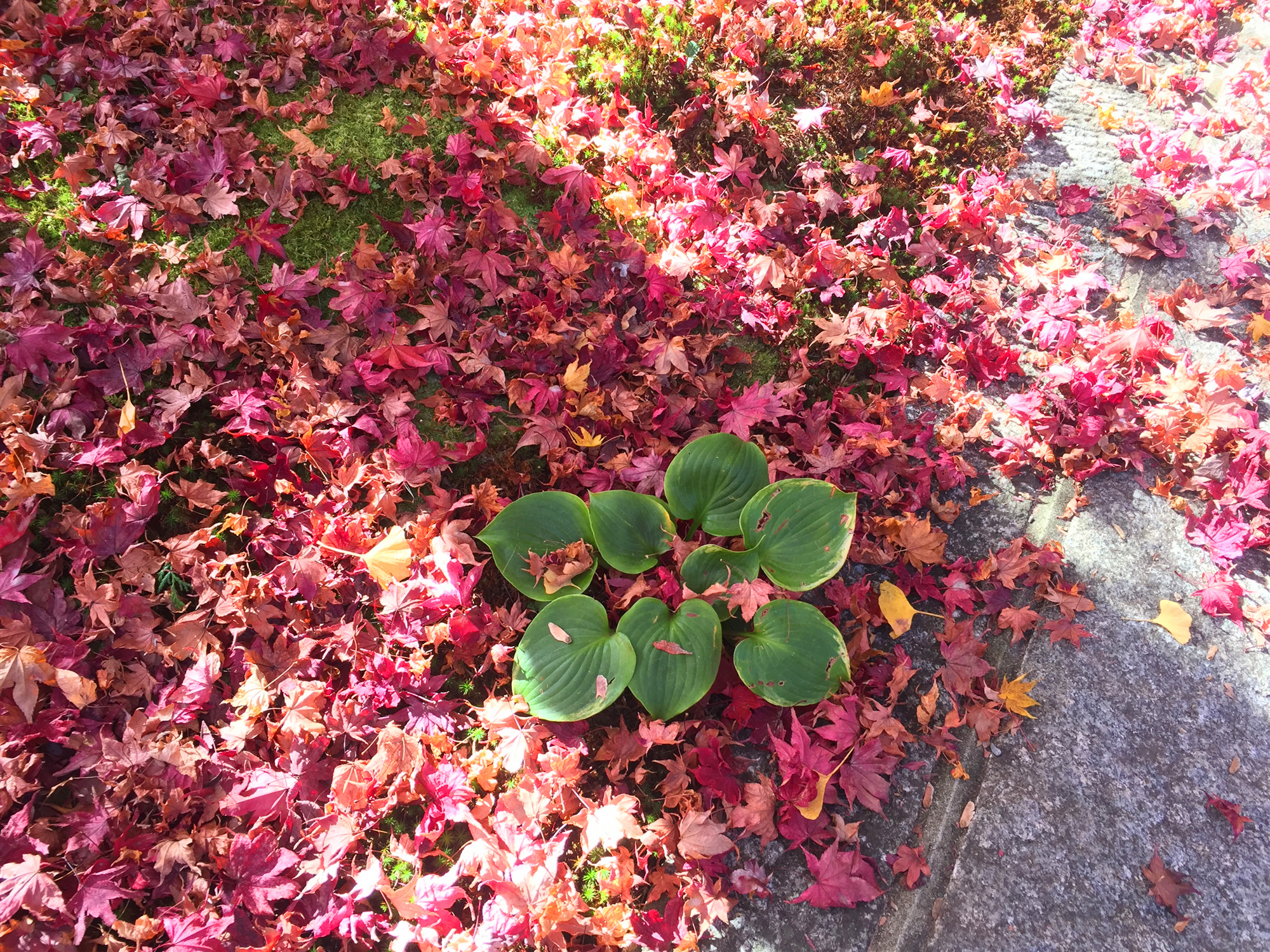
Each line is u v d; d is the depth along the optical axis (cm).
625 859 195
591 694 202
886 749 218
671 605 226
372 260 267
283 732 199
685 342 276
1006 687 230
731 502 233
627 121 321
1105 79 394
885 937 200
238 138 280
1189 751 232
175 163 267
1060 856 212
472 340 258
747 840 209
